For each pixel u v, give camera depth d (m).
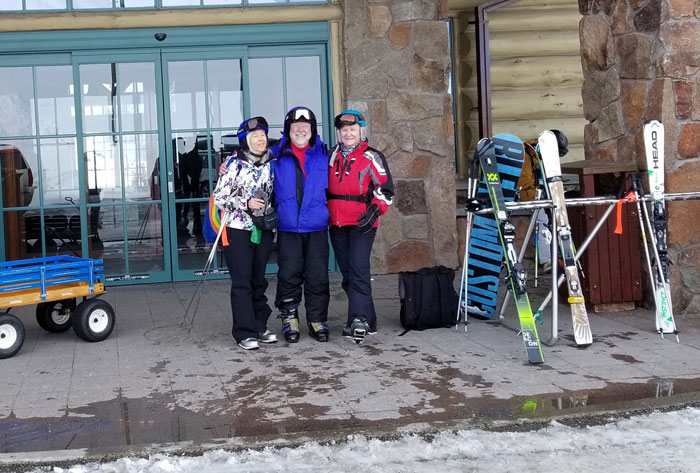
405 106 8.25
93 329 5.67
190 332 5.94
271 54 8.20
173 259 8.18
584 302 5.66
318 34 8.23
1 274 5.29
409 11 8.21
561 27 10.40
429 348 5.29
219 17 8.01
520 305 5.00
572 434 3.67
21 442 3.75
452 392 4.32
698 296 6.05
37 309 5.99
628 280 6.15
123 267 8.12
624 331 5.58
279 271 5.60
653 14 6.02
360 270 5.52
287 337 5.56
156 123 8.10
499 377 4.58
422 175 8.30
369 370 4.80
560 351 5.12
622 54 6.31
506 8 10.31
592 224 6.07
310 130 5.46
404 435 3.71
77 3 7.92
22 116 7.96
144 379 4.74
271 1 8.16
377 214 5.45
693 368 4.65
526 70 10.41
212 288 7.77
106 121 8.05
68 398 4.40
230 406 4.20
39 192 8.00
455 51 10.38
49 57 7.96
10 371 4.98
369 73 8.20
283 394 4.38
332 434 3.71
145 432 3.85
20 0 7.85
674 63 5.94
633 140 6.24
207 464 3.45
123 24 7.91
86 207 8.05
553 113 10.52
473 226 6.05
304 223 5.45
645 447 3.54
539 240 8.00
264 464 3.44
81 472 3.40
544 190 6.09
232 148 8.21
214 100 8.16
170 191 8.14
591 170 6.01
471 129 10.45
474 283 6.08
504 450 3.53
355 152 5.48
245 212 5.35
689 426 3.76
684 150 5.98
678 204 5.97
